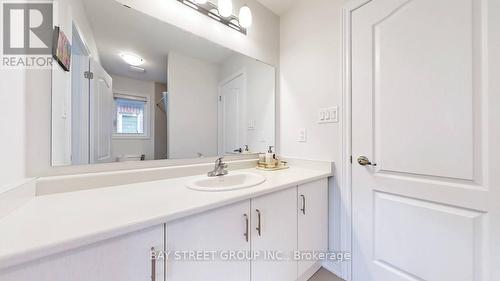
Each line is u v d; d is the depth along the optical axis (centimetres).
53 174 96
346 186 151
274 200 117
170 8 134
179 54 143
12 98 80
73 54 103
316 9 169
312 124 172
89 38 109
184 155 146
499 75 93
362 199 142
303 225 138
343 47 151
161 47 136
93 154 109
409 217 121
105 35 115
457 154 104
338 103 155
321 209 154
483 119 98
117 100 120
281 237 122
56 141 97
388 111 129
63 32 99
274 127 195
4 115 75
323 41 164
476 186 100
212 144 159
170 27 135
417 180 118
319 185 152
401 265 124
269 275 116
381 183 133
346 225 151
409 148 121
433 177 113
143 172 121
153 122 133
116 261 65
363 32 140
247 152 180
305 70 178
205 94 157
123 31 121
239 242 100
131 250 68
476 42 99
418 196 117
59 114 98
